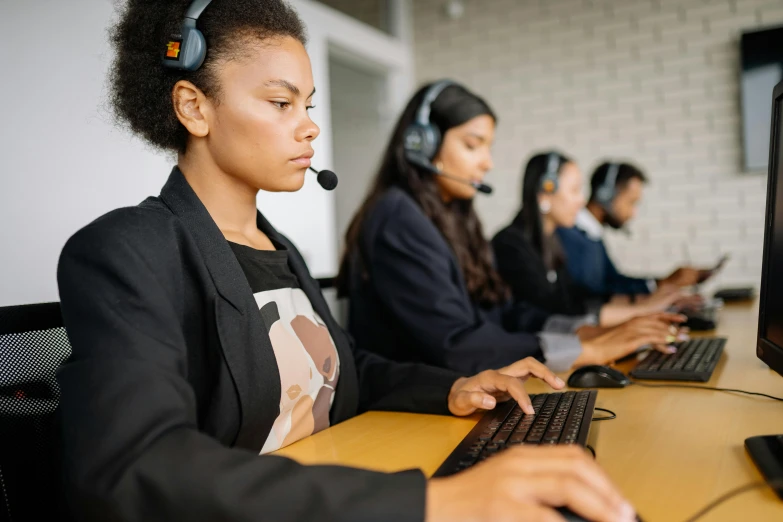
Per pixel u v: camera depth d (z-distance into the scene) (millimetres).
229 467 553
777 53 3484
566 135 3980
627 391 1120
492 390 994
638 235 3838
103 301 662
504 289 1906
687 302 2146
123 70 886
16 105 1730
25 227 1740
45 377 792
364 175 3797
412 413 1057
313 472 553
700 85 3699
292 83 849
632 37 3820
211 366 814
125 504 540
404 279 1461
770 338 907
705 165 3705
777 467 672
